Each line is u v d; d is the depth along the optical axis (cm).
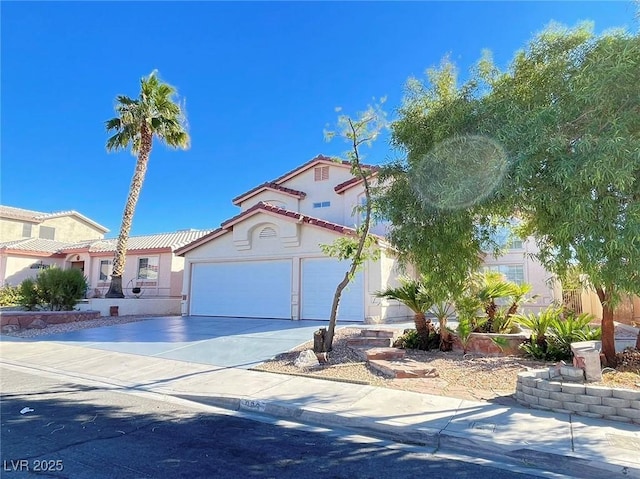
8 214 3231
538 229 561
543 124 474
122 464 428
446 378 780
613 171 414
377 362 858
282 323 1542
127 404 668
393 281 1639
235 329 1416
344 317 1559
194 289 1931
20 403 664
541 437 489
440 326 1048
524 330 1115
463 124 559
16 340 1300
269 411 633
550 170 475
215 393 705
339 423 571
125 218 2012
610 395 553
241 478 400
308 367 877
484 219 604
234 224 1816
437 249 626
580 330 939
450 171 552
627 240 417
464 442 486
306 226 1667
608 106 455
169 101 2000
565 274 554
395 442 514
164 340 1234
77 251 2798
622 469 407
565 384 589
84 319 1769
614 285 471
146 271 2562
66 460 436
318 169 2247
